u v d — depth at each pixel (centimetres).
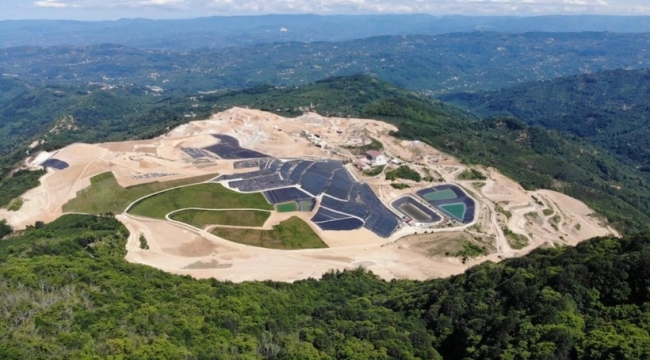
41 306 9350
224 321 10362
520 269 11819
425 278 18900
